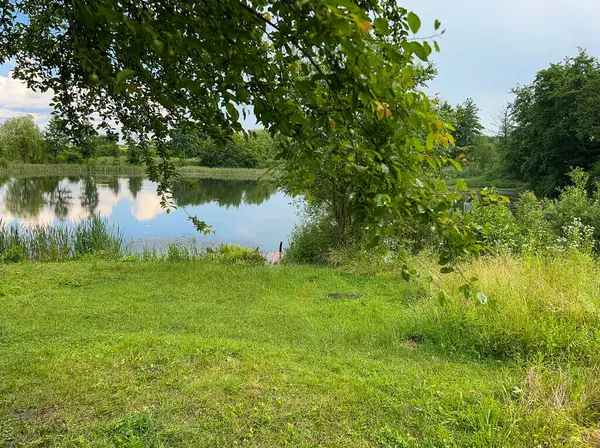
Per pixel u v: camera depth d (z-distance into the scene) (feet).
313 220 35.27
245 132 4.63
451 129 3.87
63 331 14.88
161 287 22.41
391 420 9.01
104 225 37.06
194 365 11.40
